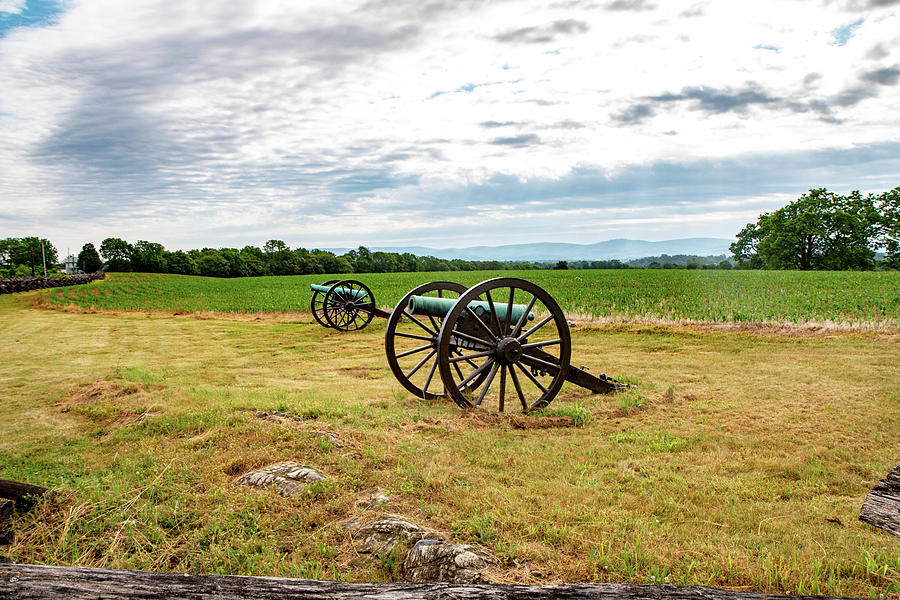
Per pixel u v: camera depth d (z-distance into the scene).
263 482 4.22
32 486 4.05
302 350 12.85
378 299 25.97
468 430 5.83
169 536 3.56
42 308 26.23
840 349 10.41
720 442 5.42
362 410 6.45
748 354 10.40
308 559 3.21
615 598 1.76
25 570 1.77
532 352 6.97
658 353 10.91
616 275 49.12
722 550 3.22
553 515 3.64
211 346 13.62
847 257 60.97
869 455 5.00
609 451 5.15
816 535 3.48
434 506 3.79
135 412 6.56
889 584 2.87
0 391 8.54
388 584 1.82
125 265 99.19
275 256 104.25
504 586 1.82
